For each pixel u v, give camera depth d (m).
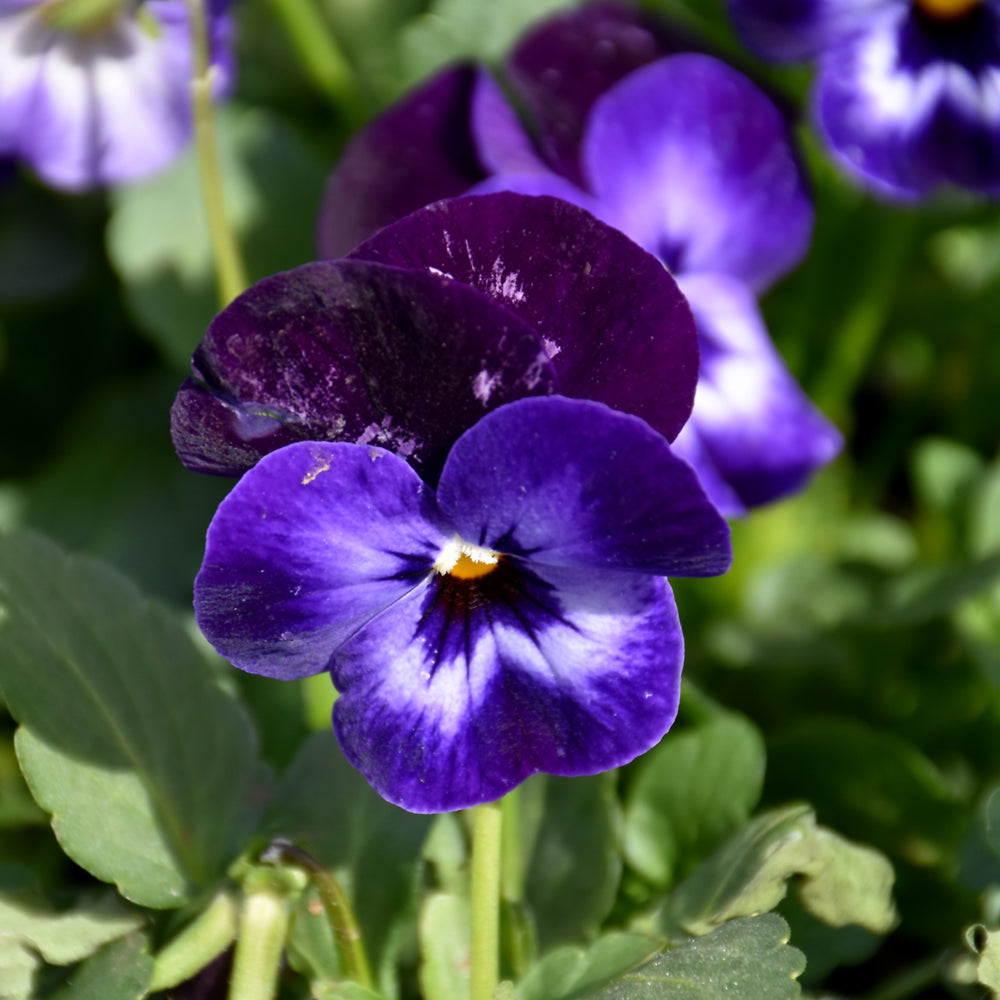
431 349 0.26
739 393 0.33
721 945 0.28
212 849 0.29
